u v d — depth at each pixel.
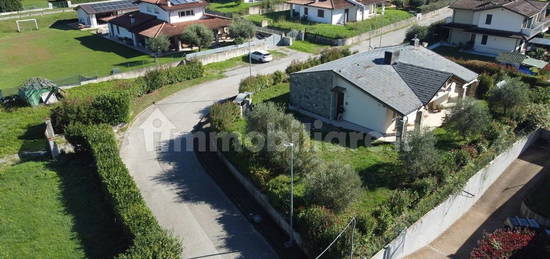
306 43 61.28
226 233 22.97
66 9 82.25
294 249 21.86
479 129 29.70
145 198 25.86
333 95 33.56
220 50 52.91
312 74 34.47
